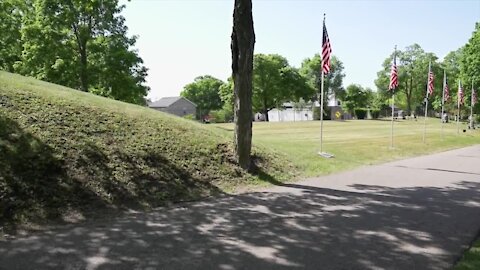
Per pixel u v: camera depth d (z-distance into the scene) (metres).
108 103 13.98
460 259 5.68
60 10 32.38
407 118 85.62
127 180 9.06
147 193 8.84
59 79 31.06
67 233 6.37
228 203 8.83
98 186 8.44
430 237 6.68
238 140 11.99
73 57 32.03
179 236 6.41
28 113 10.36
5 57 35.41
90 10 32.56
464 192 10.75
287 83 83.50
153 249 5.78
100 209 7.71
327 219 7.67
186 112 111.56
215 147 12.62
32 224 6.67
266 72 80.56
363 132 37.09
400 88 97.00
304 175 12.98
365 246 6.16
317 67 95.50
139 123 12.51
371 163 17.05
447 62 90.75
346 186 11.35
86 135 10.40
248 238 6.41
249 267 5.23
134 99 33.75
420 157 20.45
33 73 31.56
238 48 11.74
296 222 7.40
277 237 6.50
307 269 5.22
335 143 23.81
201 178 10.55
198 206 8.48
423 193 10.52
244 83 11.86
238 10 11.52
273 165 13.12
